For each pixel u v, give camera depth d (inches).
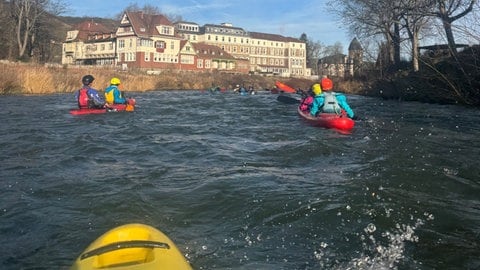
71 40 3265.3
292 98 857.5
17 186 214.1
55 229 162.4
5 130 398.9
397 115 601.6
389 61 1353.3
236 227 165.5
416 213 175.6
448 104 838.5
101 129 417.7
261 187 211.3
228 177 231.0
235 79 2059.5
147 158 286.2
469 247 144.8
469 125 478.9
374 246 146.7
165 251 93.8
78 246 148.9
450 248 144.2
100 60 3134.8
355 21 1312.7
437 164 259.3
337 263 134.9
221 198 195.8
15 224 166.9
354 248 145.6
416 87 941.8
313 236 155.9
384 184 214.4
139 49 2768.2
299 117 528.4
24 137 358.9
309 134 392.5
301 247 147.2
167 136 382.6
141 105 762.8
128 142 345.4
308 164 266.1
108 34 3120.1
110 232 100.5
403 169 243.6
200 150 314.5
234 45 4030.5
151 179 227.5
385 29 1238.9
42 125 441.1
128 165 263.0
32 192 204.7
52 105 673.0
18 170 246.1
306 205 183.8
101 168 253.6
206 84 1872.5
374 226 162.9
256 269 131.1
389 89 1071.0
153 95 1171.3
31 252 144.2
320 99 466.6
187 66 3026.6
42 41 2603.3
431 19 995.3
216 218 174.4
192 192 204.5
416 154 292.2
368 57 1422.2
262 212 179.0
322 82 465.1
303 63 4503.0
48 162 267.6
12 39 2273.6
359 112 653.9
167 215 177.2
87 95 556.7
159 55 2869.1
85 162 270.4
